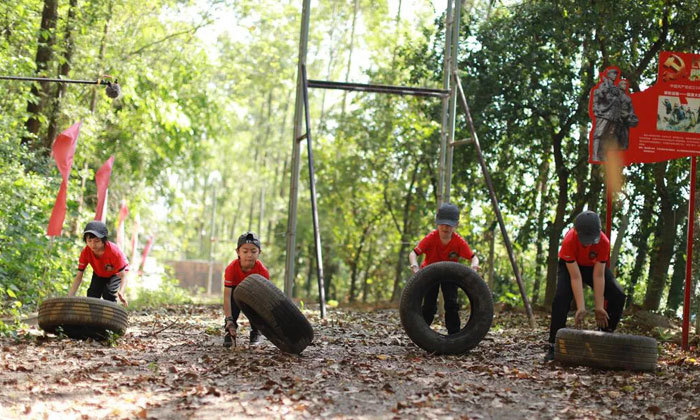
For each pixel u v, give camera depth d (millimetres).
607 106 12281
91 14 22672
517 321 15859
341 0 44000
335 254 41875
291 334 8805
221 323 13977
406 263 36750
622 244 23328
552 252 23281
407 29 37094
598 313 8820
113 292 10492
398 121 34219
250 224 60031
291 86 44812
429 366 8531
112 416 5766
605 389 7344
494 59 22391
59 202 15086
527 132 22781
